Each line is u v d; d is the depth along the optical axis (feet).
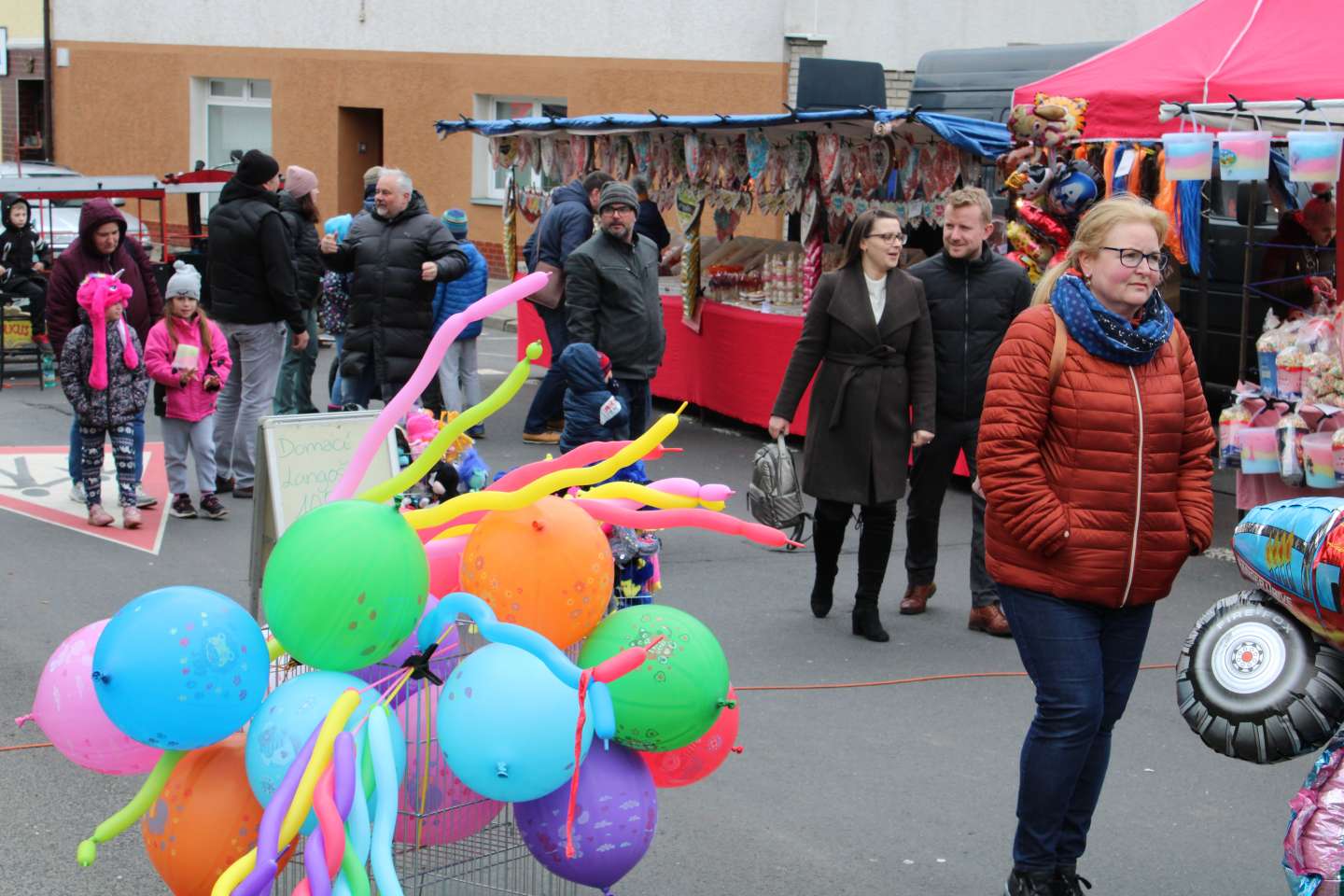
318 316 52.03
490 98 68.23
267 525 17.10
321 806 8.68
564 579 10.44
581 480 10.71
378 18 71.05
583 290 27.76
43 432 37.42
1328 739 11.82
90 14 82.99
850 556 27.43
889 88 57.52
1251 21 28.94
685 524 11.16
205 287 55.77
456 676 9.96
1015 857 13.08
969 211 21.49
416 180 70.90
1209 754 18.08
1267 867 14.97
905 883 14.43
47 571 24.90
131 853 14.79
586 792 10.63
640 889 14.16
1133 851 15.28
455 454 17.53
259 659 9.66
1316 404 25.77
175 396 28.27
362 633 9.70
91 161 84.64
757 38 57.88
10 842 14.92
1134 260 12.43
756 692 19.88
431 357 10.37
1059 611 12.71
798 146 35.91
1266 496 27.68
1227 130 27.76
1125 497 12.59
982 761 17.65
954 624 23.09
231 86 79.30
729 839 15.35
